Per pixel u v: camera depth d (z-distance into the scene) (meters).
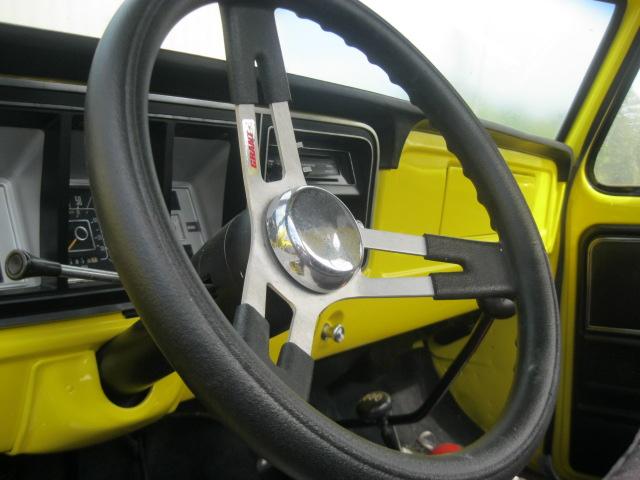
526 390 0.55
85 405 0.73
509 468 0.47
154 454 1.18
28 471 1.00
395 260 1.20
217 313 0.37
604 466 1.67
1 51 0.65
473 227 1.42
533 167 1.55
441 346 1.86
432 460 0.42
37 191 0.75
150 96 0.75
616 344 1.61
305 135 0.96
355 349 1.54
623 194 1.58
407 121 1.07
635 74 1.57
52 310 0.71
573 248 1.66
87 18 0.91
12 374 0.68
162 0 0.46
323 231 0.48
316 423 0.37
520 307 0.63
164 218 0.38
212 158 0.92
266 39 0.53
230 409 0.35
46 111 0.67
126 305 0.77
